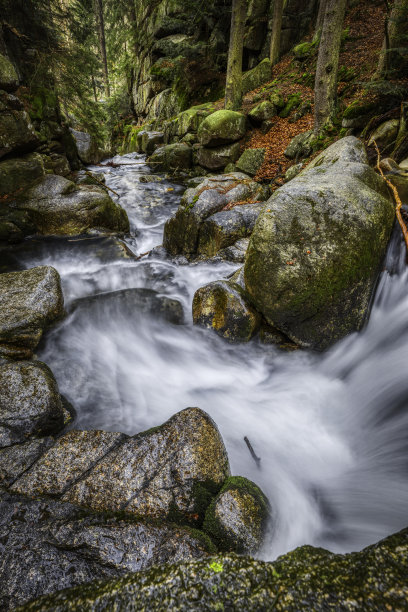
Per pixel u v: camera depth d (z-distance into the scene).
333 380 4.19
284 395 4.05
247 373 4.41
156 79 22.38
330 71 9.42
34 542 1.91
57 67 11.47
